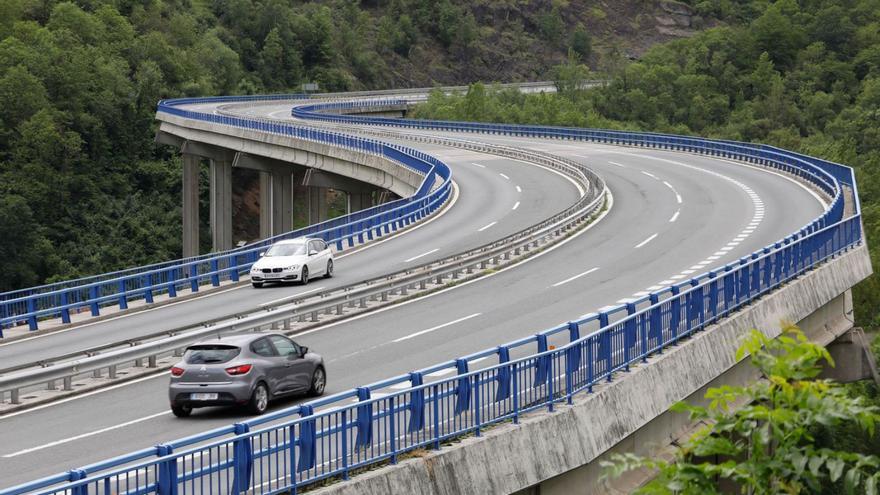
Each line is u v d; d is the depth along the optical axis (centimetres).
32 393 2770
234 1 19962
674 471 927
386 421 1770
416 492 1752
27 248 10975
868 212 8925
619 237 5281
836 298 4200
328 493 1622
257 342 2412
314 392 2569
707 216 5778
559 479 2105
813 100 18212
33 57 13338
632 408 2309
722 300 2989
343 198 15438
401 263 4872
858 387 5219
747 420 921
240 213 14562
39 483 1380
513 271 4531
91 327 3981
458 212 6362
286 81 19850
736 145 8506
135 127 13975
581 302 3775
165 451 1502
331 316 3738
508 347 2103
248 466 1555
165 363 3112
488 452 1906
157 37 15775
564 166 7969
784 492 895
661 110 19275
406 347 3152
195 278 4588
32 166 12019
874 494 843
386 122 12144
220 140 10894
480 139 10500
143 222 12769
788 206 5984
